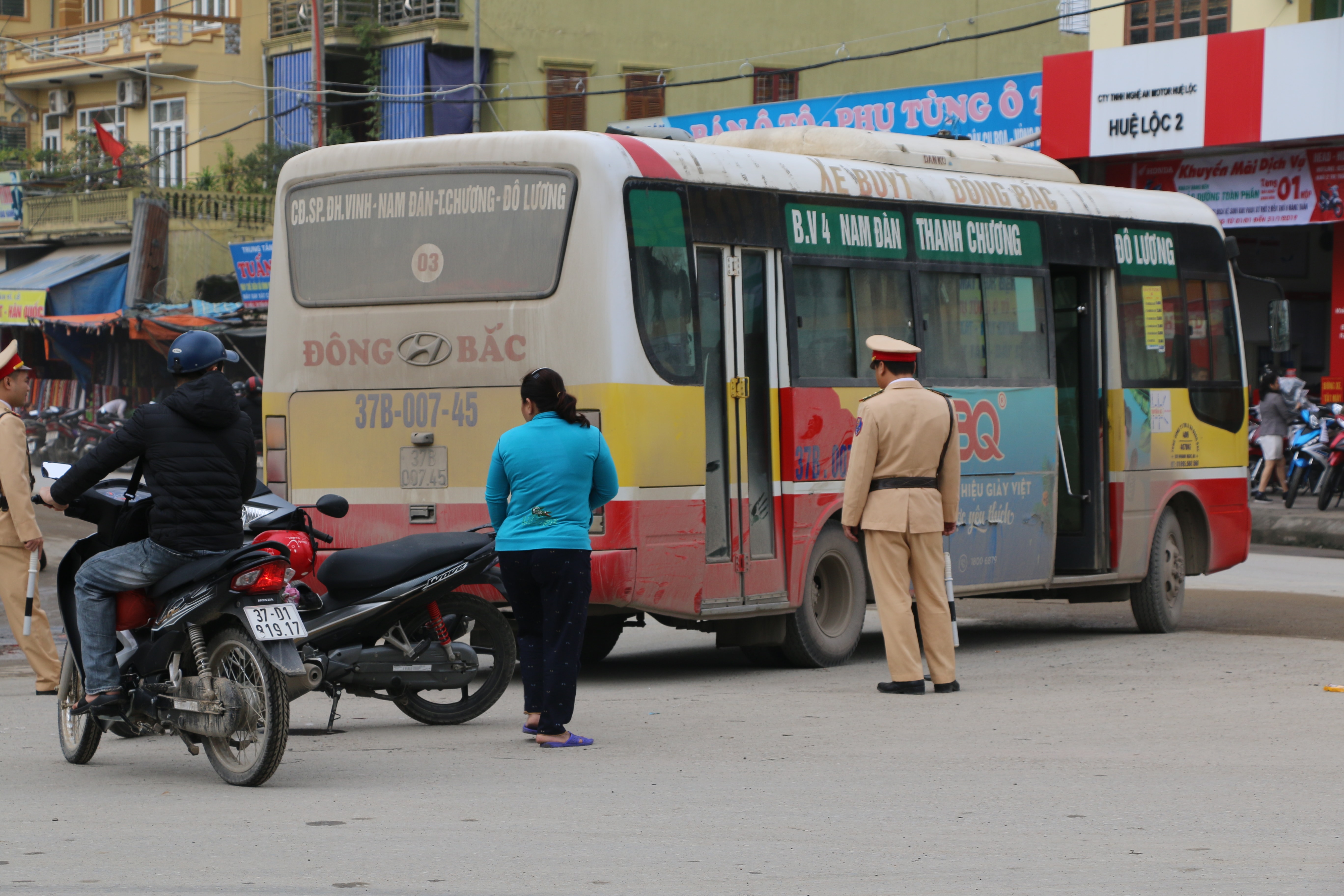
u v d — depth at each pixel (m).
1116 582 16.23
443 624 10.45
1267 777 8.85
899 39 52.88
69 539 25.03
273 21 51.97
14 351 11.71
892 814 7.91
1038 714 11.19
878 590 12.29
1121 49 31.12
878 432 12.17
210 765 9.41
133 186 47.16
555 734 9.90
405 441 12.75
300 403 13.26
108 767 9.41
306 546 9.80
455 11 46.75
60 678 10.52
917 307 14.45
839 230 13.80
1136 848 7.16
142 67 52.09
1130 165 31.95
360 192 13.03
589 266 12.03
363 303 12.95
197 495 8.82
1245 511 18.00
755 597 13.04
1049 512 15.70
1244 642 15.60
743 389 12.95
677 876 6.66
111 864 6.89
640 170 12.29
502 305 12.35
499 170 12.45
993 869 6.77
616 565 11.91
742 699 12.01
